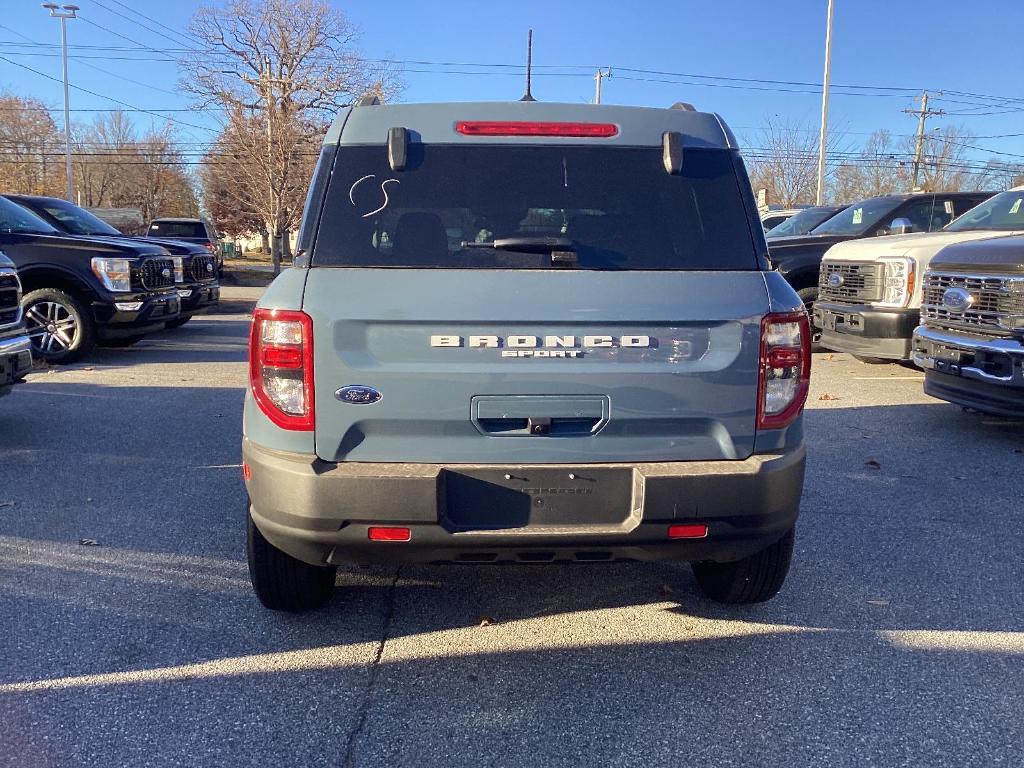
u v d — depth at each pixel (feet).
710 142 11.34
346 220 10.57
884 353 30.50
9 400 27.71
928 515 17.40
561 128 11.12
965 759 9.33
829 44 85.81
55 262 34.71
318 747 9.47
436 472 9.96
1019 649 11.87
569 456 10.24
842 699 10.55
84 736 9.57
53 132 172.96
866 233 38.14
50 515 16.71
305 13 118.52
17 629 12.09
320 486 9.93
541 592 13.73
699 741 9.66
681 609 13.14
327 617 12.71
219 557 14.80
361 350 10.02
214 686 10.70
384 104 11.41
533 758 9.32
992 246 22.07
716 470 10.21
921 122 163.32
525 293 10.08
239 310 64.54
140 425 24.27
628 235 10.69
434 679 10.98
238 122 119.65
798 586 13.98
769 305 10.44
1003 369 21.09
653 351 10.23
